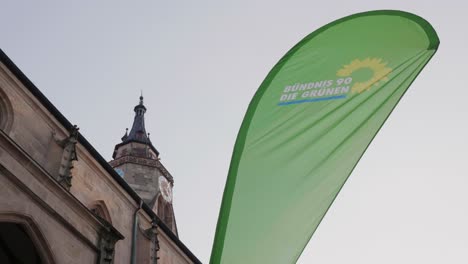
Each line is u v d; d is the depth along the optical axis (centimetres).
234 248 902
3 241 2152
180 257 3828
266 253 893
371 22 1068
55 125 2611
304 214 923
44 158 2448
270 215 929
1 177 1916
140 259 3184
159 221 3522
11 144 1966
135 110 7469
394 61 1022
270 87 1071
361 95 1011
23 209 1986
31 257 2172
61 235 2188
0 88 2278
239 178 976
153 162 6088
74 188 2700
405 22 1041
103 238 2484
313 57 1085
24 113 2400
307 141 995
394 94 991
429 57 1002
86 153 2855
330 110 1015
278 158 988
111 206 3028
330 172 955
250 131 1028
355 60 1052
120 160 6112
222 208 949
